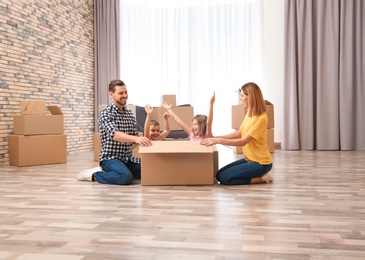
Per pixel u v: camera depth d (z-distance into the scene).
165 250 1.45
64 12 6.01
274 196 2.46
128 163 3.24
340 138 6.17
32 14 5.23
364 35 6.11
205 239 1.58
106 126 3.05
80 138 6.49
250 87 2.94
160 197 2.47
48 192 2.69
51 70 5.67
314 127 6.36
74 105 6.30
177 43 6.75
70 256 1.40
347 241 1.54
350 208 2.12
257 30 6.57
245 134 2.98
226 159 4.75
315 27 6.29
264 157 2.94
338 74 6.20
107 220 1.91
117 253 1.43
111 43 6.84
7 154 4.71
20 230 1.75
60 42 5.91
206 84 6.67
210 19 6.65
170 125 4.82
